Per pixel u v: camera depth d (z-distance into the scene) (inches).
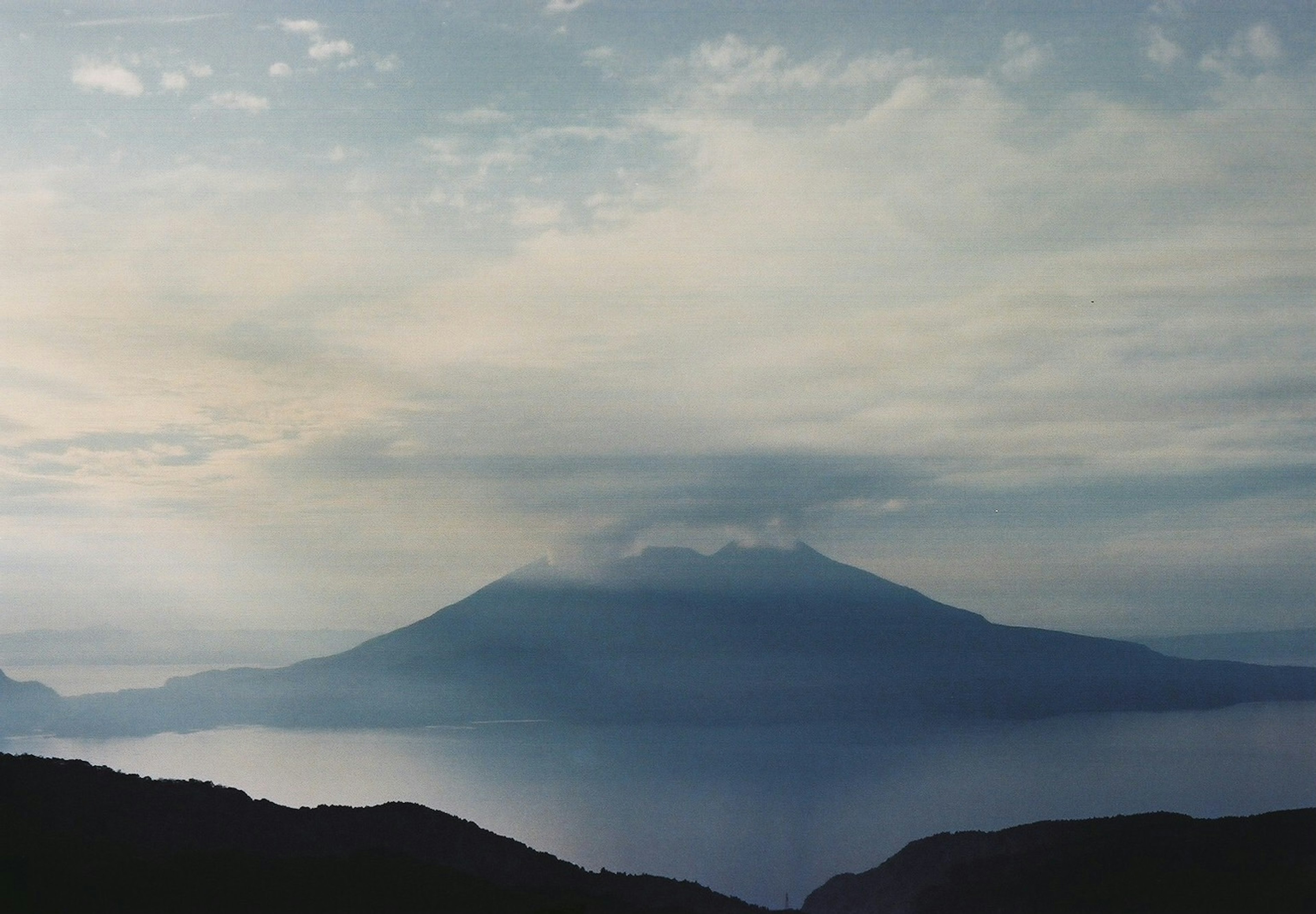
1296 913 2160.4
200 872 1897.1
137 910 1776.6
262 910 1834.4
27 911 1726.1
